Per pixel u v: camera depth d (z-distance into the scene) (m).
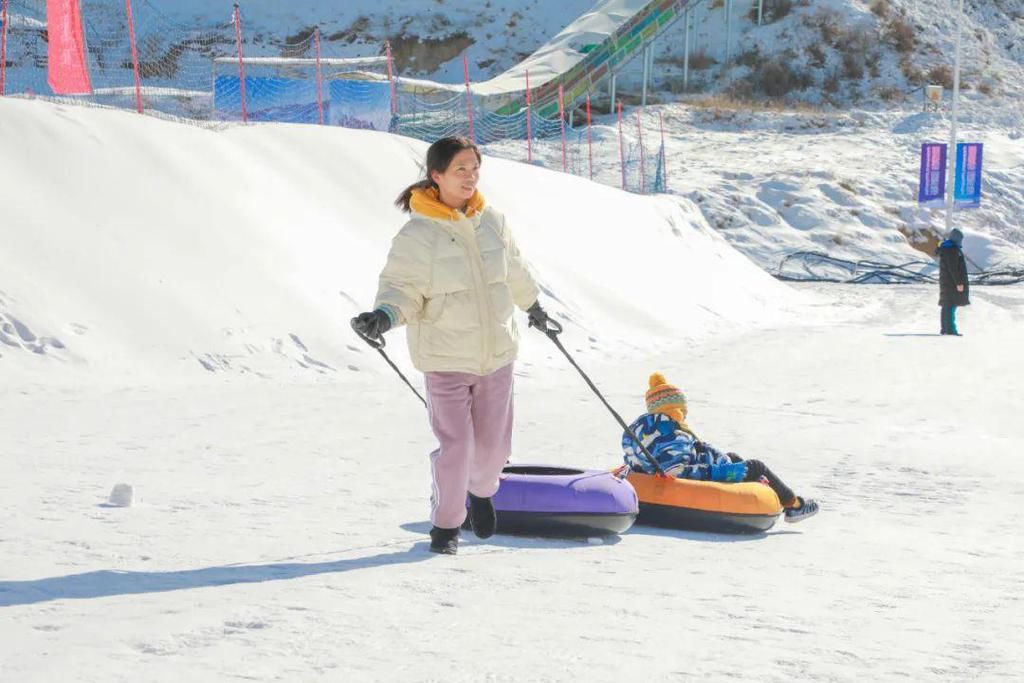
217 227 22.69
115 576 6.36
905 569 7.68
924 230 60.12
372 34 89.31
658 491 9.11
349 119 46.00
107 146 23.30
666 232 39.41
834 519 9.96
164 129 25.14
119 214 21.70
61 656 4.74
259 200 24.55
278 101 45.62
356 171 28.19
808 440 14.77
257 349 19.67
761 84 81.56
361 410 15.59
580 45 76.38
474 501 7.73
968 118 77.56
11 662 4.64
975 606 6.53
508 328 7.31
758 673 4.87
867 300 43.34
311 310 21.38
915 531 9.37
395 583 6.38
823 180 63.28
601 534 8.55
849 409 17.83
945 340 28.94
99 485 9.52
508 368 7.39
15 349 17.61
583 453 12.88
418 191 7.21
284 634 5.20
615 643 5.28
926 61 84.06
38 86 58.22
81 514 8.21
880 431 15.66
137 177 22.92
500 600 6.09
